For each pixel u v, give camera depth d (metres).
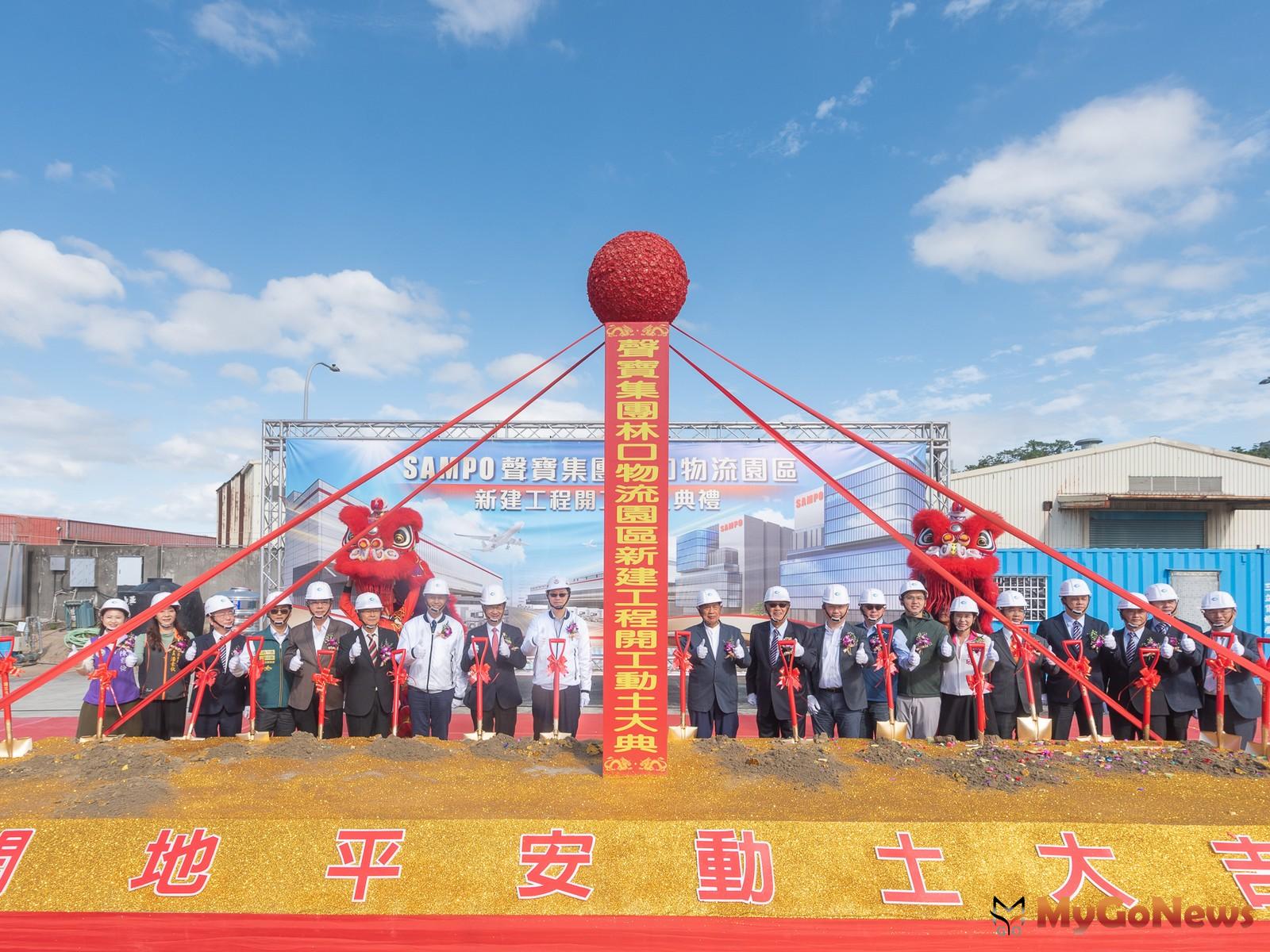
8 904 2.54
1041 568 10.75
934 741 3.97
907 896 2.58
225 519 25.34
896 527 9.16
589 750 3.85
